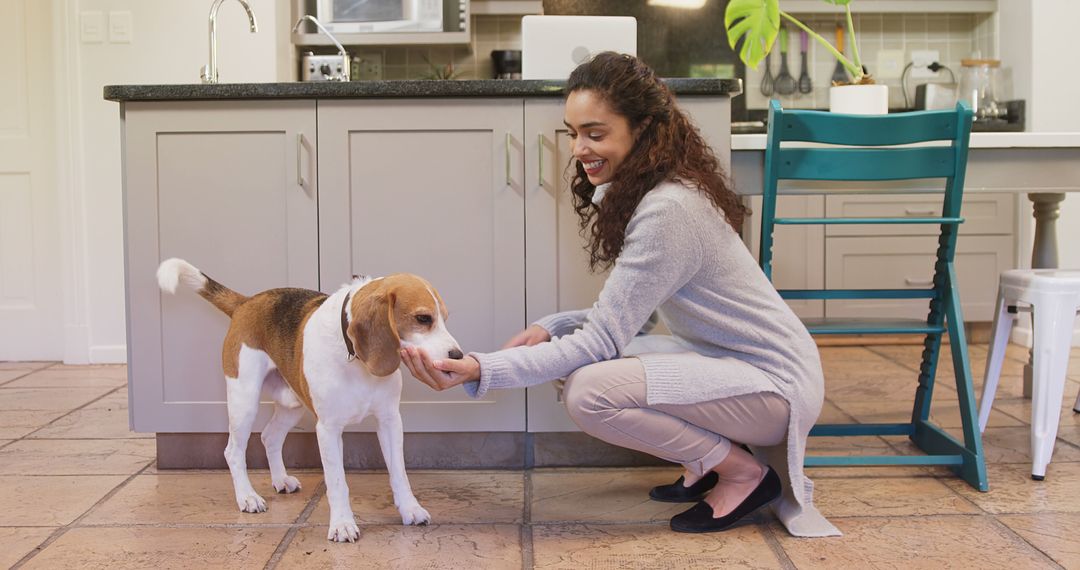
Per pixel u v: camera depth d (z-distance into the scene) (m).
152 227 2.22
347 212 2.20
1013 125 4.21
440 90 2.14
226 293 2.03
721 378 1.72
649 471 2.24
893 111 4.67
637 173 1.73
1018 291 2.33
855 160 2.13
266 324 1.91
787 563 1.66
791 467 1.76
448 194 2.19
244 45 3.80
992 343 2.53
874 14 4.67
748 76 4.60
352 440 2.27
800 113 2.08
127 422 2.82
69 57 3.80
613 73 1.71
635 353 1.87
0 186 4.01
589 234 2.18
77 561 1.69
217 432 2.27
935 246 4.25
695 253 1.71
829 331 2.17
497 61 4.38
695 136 1.79
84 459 2.40
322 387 1.73
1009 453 2.38
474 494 2.08
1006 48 4.38
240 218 2.21
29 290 4.03
